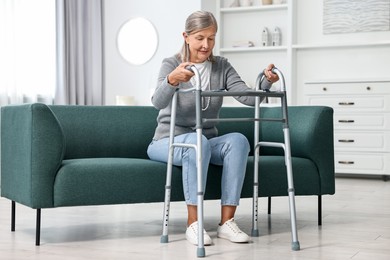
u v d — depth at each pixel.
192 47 2.92
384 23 6.45
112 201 2.88
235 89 3.02
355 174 6.54
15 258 2.53
